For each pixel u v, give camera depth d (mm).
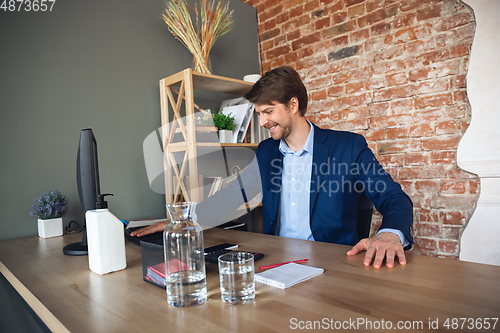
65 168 1637
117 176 1844
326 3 2473
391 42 2174
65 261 971
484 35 1829
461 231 1932
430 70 2021
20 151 1499
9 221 1456
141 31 2012
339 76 2428
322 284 670
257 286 681
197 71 2045
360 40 2312
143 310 581
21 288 776
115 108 1857
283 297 609
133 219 1896
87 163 1052
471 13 1871
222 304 592
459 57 1917
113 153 1835
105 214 825
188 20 2072
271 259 883
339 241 1385
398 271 734
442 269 734
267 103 1390
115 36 1885
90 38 1774
